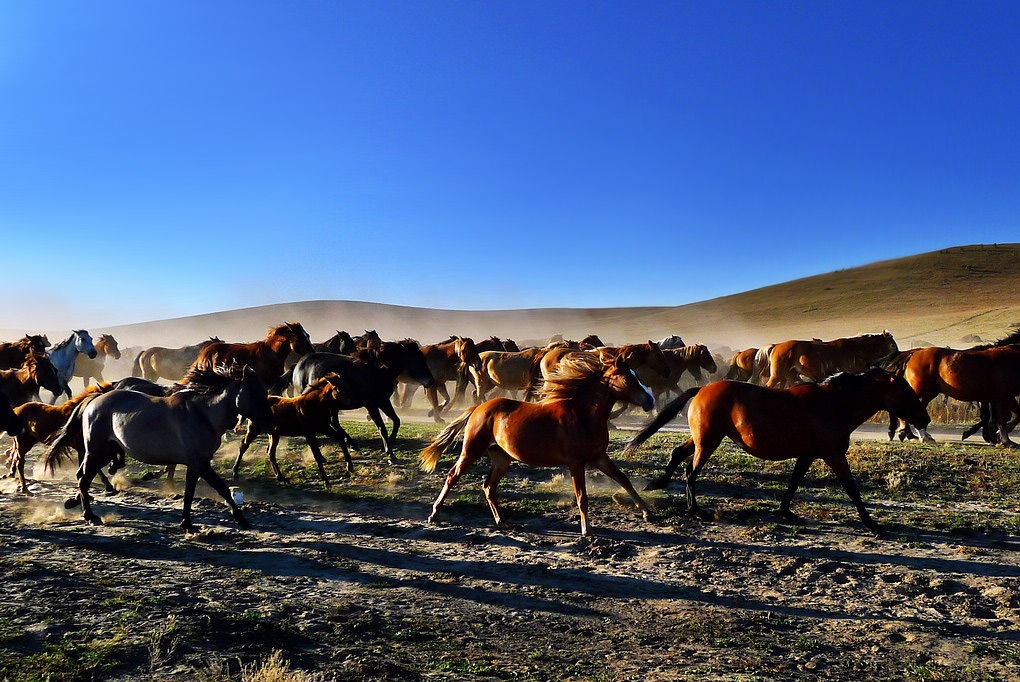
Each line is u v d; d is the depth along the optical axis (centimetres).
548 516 1090
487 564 885
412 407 2991
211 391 1005
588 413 990
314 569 842
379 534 1012
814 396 1027
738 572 873
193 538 943
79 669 534
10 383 1598
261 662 572
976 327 7006
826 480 1286
